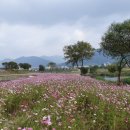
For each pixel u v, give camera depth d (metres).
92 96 15.83
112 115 12.92
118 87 24.77
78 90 18.16
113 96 17.56
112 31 46.72
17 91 18.59
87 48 92.44
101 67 101.38
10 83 27.69
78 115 12.74
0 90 20.31
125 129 12.16
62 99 15.16
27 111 13.00
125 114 13.32
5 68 90.12
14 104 15.70
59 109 12.99
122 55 47.12
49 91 18.47
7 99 16.19
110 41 46.69
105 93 18.25
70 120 11.41
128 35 45.97
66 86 21.86
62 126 10.56
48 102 15.05
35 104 14.98
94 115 12.95
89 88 20.09
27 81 28.30
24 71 83.06
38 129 9.45
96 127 12.06
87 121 12.20
